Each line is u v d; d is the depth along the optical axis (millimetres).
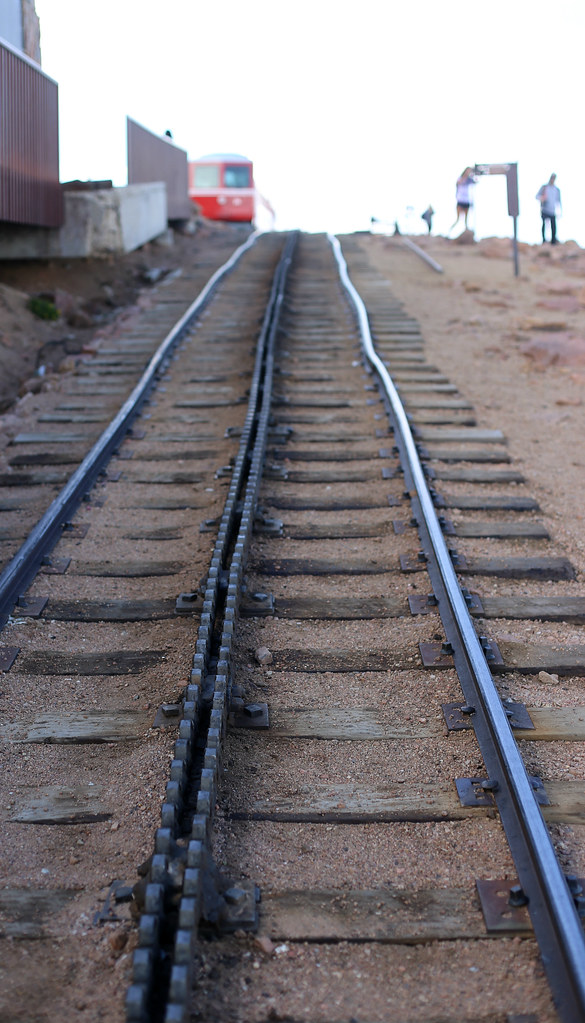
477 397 9695
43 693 4262
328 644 4680
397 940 2857
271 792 3553
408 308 14578
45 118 15273
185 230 25406
